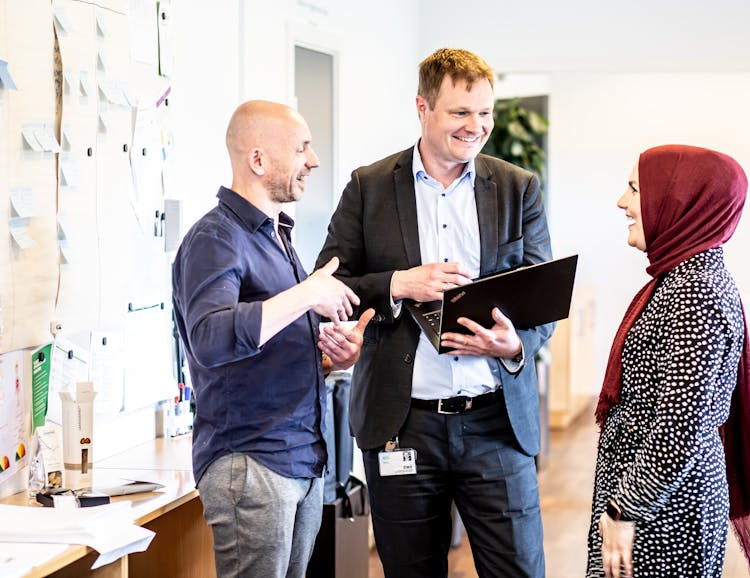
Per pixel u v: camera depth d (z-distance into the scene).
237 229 2.32
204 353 2.15
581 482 6.20
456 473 2.67
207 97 3.66
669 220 2.16
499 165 2.74
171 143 3.38
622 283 9.66
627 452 2.17
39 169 2.62
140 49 3.14
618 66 6.08
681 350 2.04
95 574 2.30
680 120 9.46
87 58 2.84
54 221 2.70
